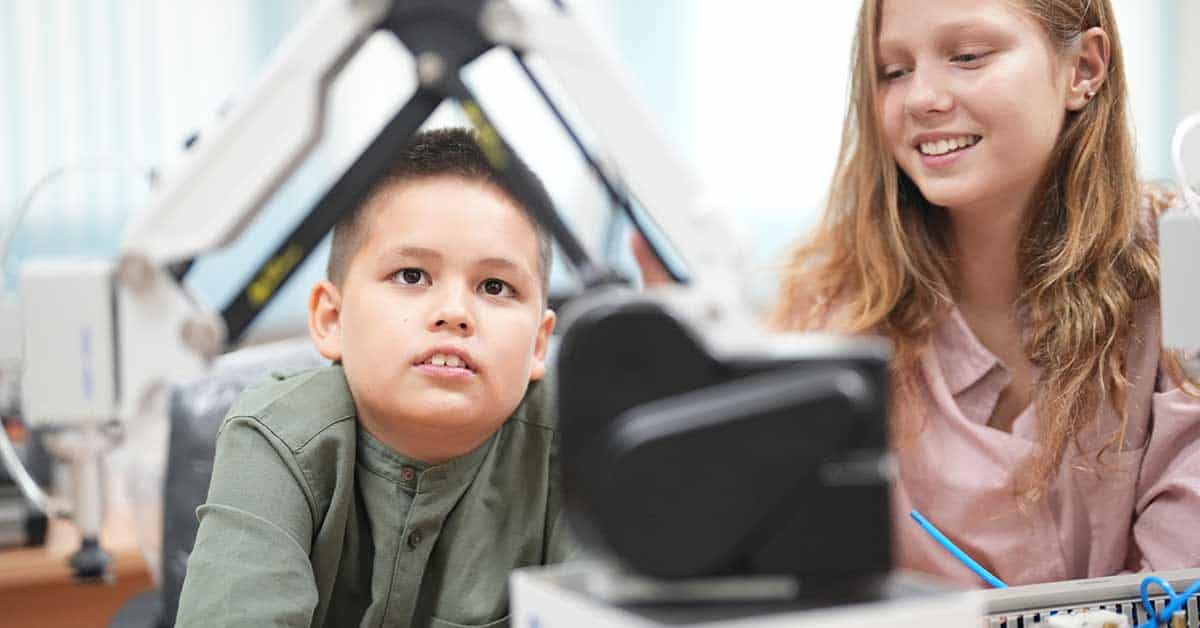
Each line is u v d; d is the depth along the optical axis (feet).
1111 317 3.48
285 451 2.47
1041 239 3.55
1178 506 3.28
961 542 3.51
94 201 7.30
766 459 1.26
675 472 1.26
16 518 5.21
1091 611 2.21
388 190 2.43
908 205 3.67
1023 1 3.15
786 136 8.71
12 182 7.21
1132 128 3.60
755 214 8.73
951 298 3.65
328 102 3.72
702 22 8.65
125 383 4.00
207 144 3.72
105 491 5.33
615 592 1.32
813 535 1.28
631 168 3.45
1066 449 3.46
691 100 8.66
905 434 3.55
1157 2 9.40
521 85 8.09
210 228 3.79
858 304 3.72
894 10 3.24
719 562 1.27
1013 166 3.23
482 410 2.32
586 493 1.28
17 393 5.41
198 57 7.57
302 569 2.35
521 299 2.40
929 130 3.23
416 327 2.30
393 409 2.33
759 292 4.99
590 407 1.29
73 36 7.31
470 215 2.35
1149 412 3.49
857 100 3.64
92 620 5.03
